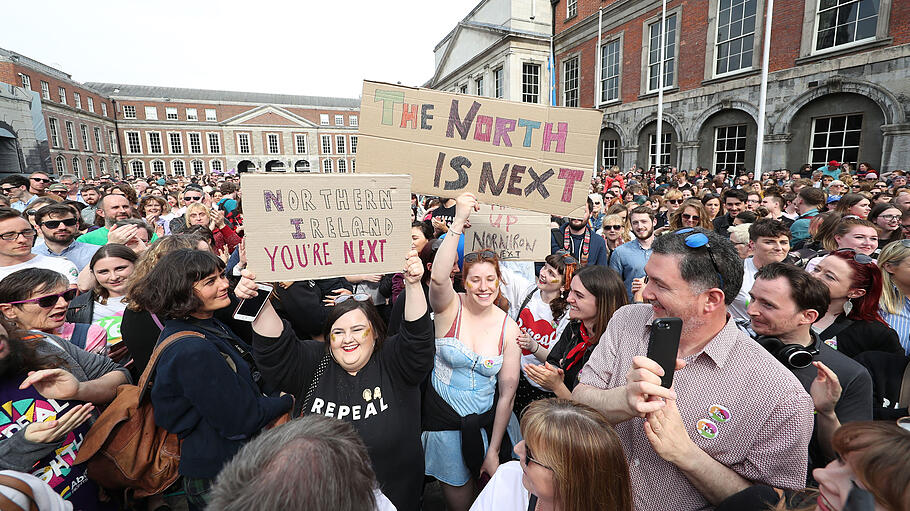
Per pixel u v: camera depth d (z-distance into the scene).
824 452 1.68
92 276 3.02
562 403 1.32
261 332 1.80
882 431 0.82
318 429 1.03
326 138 53.66
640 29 18.16
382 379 1.98
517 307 3.27
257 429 1.87
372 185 1.86
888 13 10.93
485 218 3.14
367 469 1.02
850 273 2.16
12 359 1.64
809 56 12.65
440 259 2.26
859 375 1.71
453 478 2.40
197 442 1.78
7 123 24.62
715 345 1.37
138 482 1.90
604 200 8.88
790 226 5.31
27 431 1.55
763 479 1.29
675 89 16.84
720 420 1.34
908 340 2.32
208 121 49.16
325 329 1.97
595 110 2.46
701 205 4.69
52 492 1.22
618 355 1.60
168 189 13.72
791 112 13.23
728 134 15.44
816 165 13.13
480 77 26.59
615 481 1.19
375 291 3.82
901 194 4.94
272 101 57.50
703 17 15.59
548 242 3.12
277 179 1.78
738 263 1.35
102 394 2.00
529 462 1.25
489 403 2.42
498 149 2.52
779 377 1.29
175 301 1.80
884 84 11.14
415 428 2.02
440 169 2.53
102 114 42.00
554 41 23.28
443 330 2.46
